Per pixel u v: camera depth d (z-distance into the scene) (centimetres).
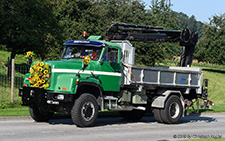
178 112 1361
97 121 1342
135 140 903
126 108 1258
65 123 1205
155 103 1330
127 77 1233
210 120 1569
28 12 2922
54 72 1091
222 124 1421
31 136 898
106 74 1190
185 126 1293
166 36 1575
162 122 1357
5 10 2784
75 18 3750
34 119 1223
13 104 1631
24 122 1208
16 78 2527
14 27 2812
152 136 988
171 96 1348
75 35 3578
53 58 3017
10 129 1018
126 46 1291
